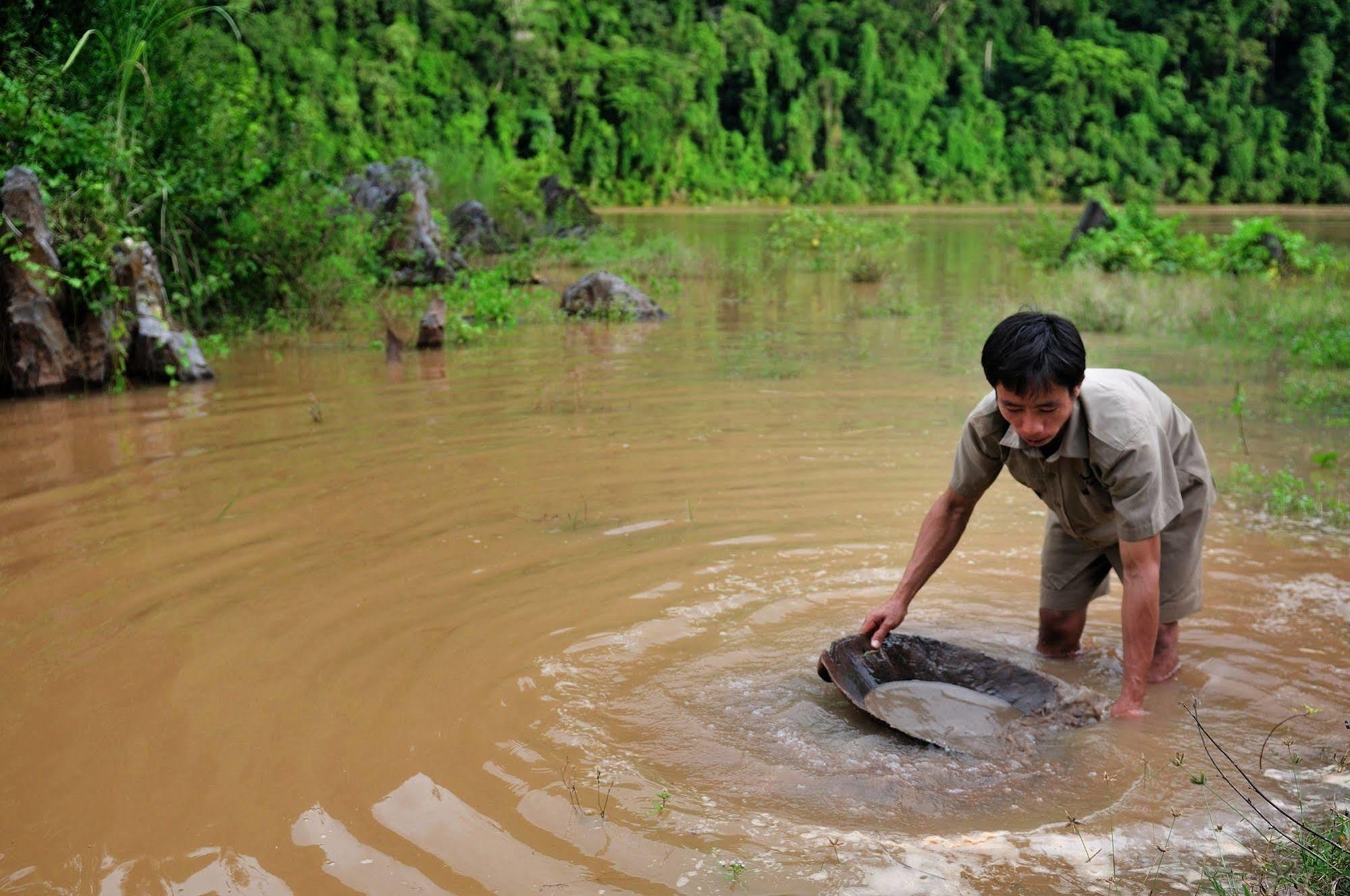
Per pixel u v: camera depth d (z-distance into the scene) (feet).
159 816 9.51
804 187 160.56
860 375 29.48
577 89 150.20
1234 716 11.32
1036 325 9.95
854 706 11.44
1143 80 165.48
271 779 10.07
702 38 158.51
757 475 19.77
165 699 11.57
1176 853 8.91
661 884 8.55
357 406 25.36
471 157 84.33
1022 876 8.61
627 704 11.55
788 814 9.54
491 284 44.80
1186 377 29.19
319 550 15.90
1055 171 165.07
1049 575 12.74
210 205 35.73
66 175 29.50
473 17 146.82
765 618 13.75
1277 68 171.94
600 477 19.62
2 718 11.19
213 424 23.50
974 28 175.63
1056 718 11.21
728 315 41.60
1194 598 12.13
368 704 11.46
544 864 8.80
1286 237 53.26
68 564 15.31
